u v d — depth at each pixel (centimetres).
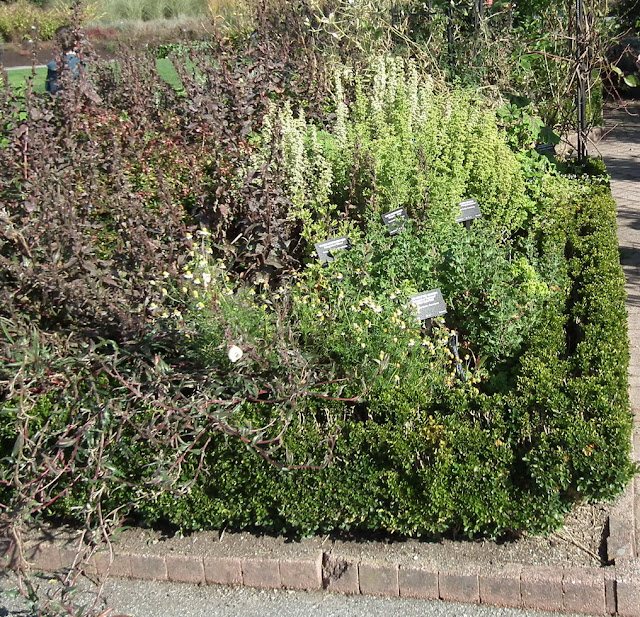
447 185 570
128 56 807
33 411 405
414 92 667
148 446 387
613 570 347
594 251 583
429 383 422
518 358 455
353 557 372
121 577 396
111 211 504
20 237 440
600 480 353
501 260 501
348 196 582
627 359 444
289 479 380
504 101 792
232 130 620
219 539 398
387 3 919
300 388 388
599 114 1141
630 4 1237
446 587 360
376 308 427
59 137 588
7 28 2022
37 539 405
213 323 403
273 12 947
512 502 362
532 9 928
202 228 512
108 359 402
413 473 374
